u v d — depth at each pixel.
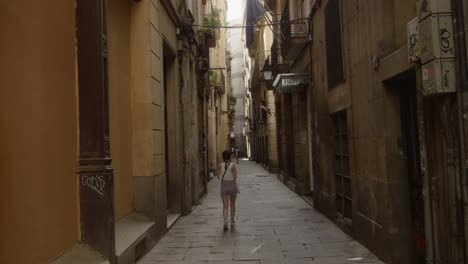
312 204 13.76
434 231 5.05
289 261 7.32
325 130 11.27
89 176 5.98
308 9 13.25
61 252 5.38
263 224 10.85
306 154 16.23
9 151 4.20
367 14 7.38
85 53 6.06
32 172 4.68
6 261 4.06
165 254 8.01
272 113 29.72
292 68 17.08
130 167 8.77
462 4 4.39
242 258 7.61
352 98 8.48
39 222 4.81
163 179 9.88
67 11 5.85
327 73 10.71
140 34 9.07
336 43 9.60
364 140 7.80
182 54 13.32
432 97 4.89
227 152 10.70
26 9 4.67
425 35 4.72
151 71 9.11
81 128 6.03
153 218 8.91
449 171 4.68
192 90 15.35
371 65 7.23
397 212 6.60
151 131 8.97
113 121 7.82
